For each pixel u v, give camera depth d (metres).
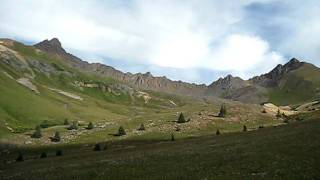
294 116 166.00
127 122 166.50
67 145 132.88
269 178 36.00
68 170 58.06
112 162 61.31
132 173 47.44
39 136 151.50
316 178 34.88
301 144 54.28
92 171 52.66
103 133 148.75
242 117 163.75
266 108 197.12
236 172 40.66
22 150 128.62
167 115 175.88
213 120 157.00
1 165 87.88
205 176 40.16
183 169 46.31
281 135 69.25
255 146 59.84
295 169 38.91
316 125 76.50
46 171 60.31
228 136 93.69
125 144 122.81
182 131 141.50
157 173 45.56
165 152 68.94
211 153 58.50
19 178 55.81
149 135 137.50
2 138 148.50
